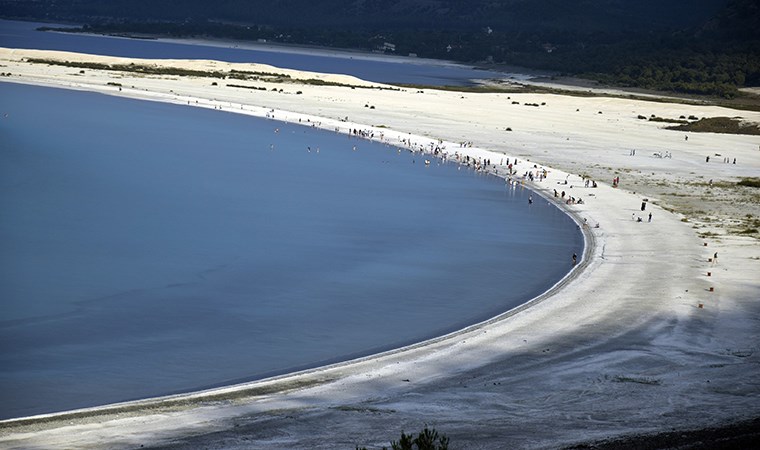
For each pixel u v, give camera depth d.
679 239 96.00
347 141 170.38
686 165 159.88
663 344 58.81
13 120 161.50
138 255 81.56
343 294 73.56
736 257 87.38
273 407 46.31
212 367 55.69
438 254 89.19
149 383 52.62
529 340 59.53
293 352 59.06
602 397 48.09
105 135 155.12
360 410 45.62
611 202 119.44
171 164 132.50
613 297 71.19
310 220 101.94
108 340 59.84
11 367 54.16
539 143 177.25
